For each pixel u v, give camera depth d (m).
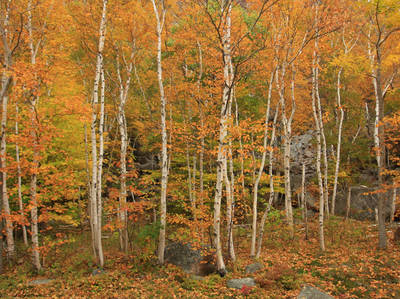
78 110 9.33
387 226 13.84
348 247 11.13
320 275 8.73
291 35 10.95
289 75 13.53
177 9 11.45
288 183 13.20
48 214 10.80
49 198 12.08
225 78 8.84
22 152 11.05
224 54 8.80
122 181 11.24
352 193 18.47
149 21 11.59
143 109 16.72
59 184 10.40
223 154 8.93
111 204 11.55
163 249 9.89
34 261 9.24
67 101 9.27
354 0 10.22
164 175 10.11
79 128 13.01
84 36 11.15
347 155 19.64
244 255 10.97
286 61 11.23
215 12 10.37
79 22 10.85
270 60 11.81
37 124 8.84
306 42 10.34
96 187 10.52
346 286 7.94
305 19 11.07
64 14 10.02
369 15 10.16
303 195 16.36
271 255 10.88
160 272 9.27
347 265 9.30
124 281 8.45
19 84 8.19
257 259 10.19
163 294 7.60
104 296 7.51
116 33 11.95
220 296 7.48
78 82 14.55
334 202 17.80
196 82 12.20
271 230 14.14
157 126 14.86
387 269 8.70
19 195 10.94
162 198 10.05
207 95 12.46
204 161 16.56
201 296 7.52
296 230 14.30
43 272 9.27
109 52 12.17
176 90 13.12
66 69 10.32
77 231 15.02
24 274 9.02
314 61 11.89
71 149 12.96
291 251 11.30
